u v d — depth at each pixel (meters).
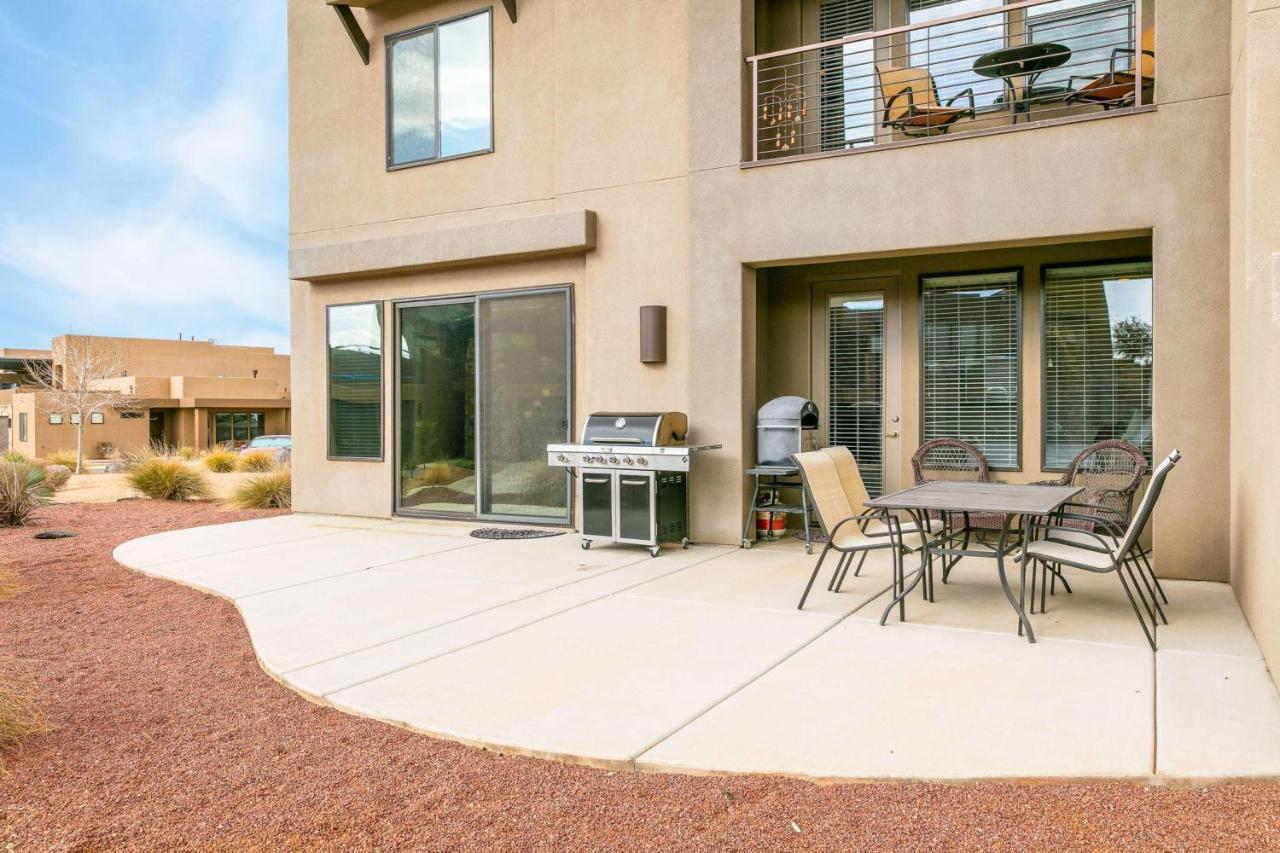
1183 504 5.64
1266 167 4.52
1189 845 2.31
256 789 2.80
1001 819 2.49
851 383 8.23
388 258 9.05
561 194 8.20
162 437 41.06
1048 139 6.06
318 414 10.02
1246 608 4.58
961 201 6.36
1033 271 7.36
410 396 9.41
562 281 8.35
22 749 3.15
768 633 4.53
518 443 8.68
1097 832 2.40
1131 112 5.79
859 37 6.71
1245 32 4.73
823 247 6.89
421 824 2.55
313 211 9.83
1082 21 7.30
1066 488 5.43
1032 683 3.62
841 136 8.22
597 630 4.65
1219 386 5.52
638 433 7.02
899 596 4.73
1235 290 5.14
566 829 2.50
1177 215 5.66
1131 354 7.02
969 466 7.18
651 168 7.74
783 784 2.74
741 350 7.30
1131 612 4.85
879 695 3.51
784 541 7.68
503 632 4.63
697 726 3.20
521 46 8.46
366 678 3.86
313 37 9.80
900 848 2.35
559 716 3.33
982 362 7.61
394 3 9.20
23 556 7.48
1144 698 3.41
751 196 7.18
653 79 7.73
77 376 31.55
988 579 5.89
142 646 4.59
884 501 4.79
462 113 8.83
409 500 9.46
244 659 4.32
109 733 3.31
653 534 6.96
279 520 9.59
